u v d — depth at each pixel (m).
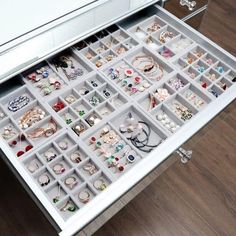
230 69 1.26
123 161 1.05
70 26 1.11
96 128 1.07
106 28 1.36
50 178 0.99
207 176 1.69
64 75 1.21
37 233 1.45
